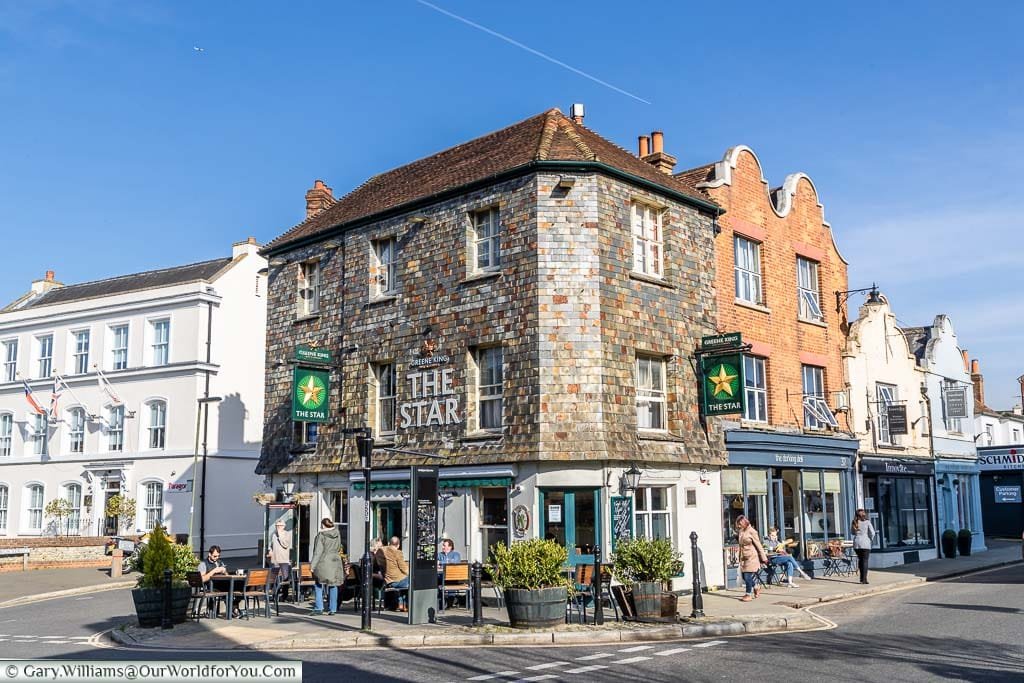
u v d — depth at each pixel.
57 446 37.62
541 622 13.90
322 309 22.89
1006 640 12.52
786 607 16.45
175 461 34.44
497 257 19.19
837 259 26.89
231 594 16.05
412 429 19.95
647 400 19.14
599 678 10.24
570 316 17.84
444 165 22.81
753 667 10.75
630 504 17.72
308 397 21.34
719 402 19.62
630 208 19.22
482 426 18.89
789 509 23.25
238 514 35.38
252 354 36.91
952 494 31.92
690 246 20.59
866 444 26.55
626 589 14.84
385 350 20.94
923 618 15.23
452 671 10.84
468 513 18.45
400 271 20.98
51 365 38.75
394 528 20.14
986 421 43.97
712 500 20.11
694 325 20.27
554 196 18.31
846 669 10.48
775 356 23.31
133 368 36.00
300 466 22.42
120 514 34.78
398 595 16.66
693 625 14.05
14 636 15.08
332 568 16.38
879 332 28.52
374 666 11.26
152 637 14.20
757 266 23.50
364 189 25.67
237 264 36.62
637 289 18.91
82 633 15.42
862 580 21.28
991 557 30.19
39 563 28.98
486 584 18.52
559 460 17.22
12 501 38.53
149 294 36.06
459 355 19.23
